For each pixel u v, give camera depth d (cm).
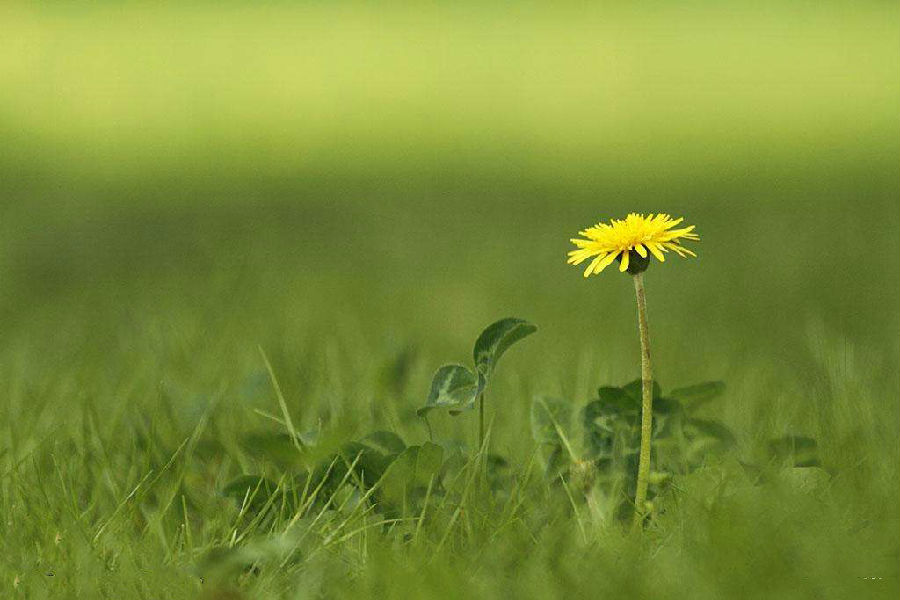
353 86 2817
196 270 1106
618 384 650
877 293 985
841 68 2942
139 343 745
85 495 479
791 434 480
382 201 1588
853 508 414
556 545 394
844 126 2258
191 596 383
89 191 1638
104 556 407
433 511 440
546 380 649
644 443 424
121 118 2395
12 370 676
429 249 1228
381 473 445
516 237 1295
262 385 572
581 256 417
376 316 875
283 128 2316
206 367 660
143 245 1262
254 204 1570
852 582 358
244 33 3484
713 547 377
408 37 3441
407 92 2734
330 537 408
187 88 2759
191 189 1692
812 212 1425
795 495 401
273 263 1140
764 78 2853
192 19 3662
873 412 535
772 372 684
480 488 445
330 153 2039
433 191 1667
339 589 376
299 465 446
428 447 432
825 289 1005
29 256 1179
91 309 946
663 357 736
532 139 2181
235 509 450
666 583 362
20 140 2114
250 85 2822
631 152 2034
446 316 876
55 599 385
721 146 2075
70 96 2625
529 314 901
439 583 367
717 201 1548
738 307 944
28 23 3512
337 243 1279
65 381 634
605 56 3162
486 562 387
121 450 513
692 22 3578
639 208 1504
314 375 645
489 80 2884
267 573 395
